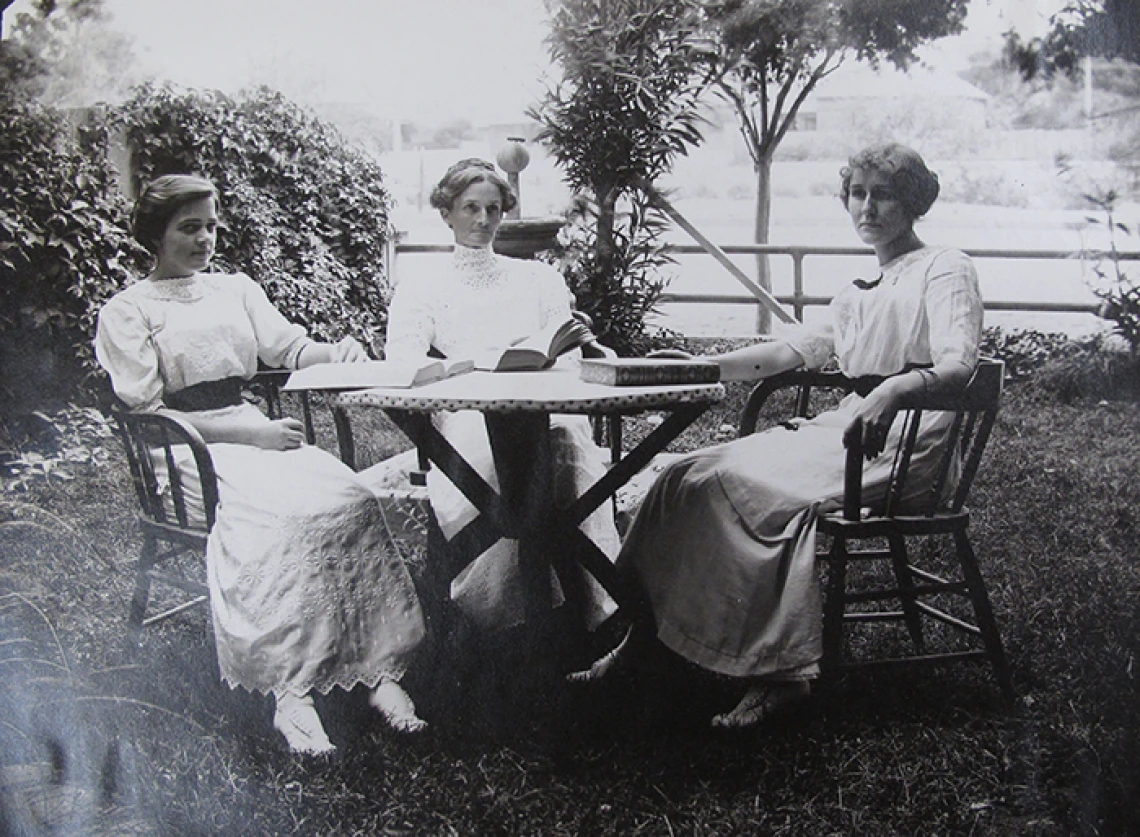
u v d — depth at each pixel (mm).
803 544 1954
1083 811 1776
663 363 1887
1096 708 1966
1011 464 2668
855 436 1907
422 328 2387
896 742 1909
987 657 2014
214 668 2100
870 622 2270
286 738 1868
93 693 2010
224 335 2307
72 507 2629
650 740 1911
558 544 2016
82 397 2928
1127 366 2717
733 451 2088
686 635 2014
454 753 1882
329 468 2080
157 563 2424
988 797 1802
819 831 1720
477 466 2221
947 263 2043
